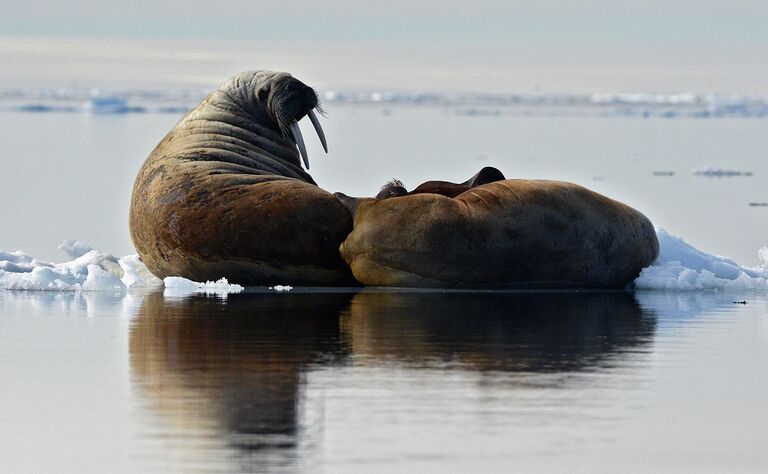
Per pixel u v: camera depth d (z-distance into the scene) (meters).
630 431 30.56
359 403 32.69
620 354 39.62
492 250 51.47
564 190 52.69
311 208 52.97
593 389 34.62
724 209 95.00
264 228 53.16
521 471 27.45
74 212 88.81
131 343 41.22
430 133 188.00
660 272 55.22
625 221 53.47
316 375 35.94
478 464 27.84
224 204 54.00
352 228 53.06
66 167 125.56
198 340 41.53
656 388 34.84
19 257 61.69
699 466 28.11
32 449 28.97
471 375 36.09
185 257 55.00
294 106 58.06
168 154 57.22
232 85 59.38
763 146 169.38
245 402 32.84
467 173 120.00
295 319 45.81
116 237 75.38
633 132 198.38
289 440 29.42
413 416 31.53
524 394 33.88
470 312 47.41
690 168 135.50
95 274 55.75
